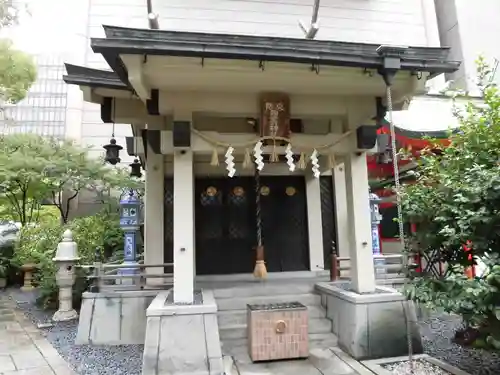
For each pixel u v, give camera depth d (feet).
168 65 13.46
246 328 16.57
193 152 16.10
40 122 39.88
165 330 13.46
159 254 22.27
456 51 37.17
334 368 13.91
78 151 32.96
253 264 25.16
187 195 15.39
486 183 10.60
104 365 14.80
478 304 10.45
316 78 14.78
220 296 18.98
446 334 18.08
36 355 15.98
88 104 34.60
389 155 21.48
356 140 16.78
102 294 18.08
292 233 26.13
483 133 12.69
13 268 36.24
